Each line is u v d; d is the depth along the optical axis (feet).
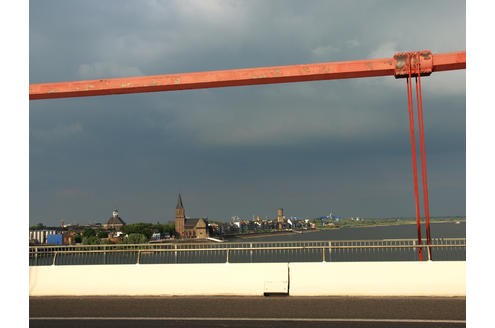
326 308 32.22
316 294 38.45
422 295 37.06
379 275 38.01
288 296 38.37
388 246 39.70
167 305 34.81
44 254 43.75
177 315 30.76
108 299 38.65
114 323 28.68
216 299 37.37
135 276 40.98
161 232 429.38
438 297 36.55
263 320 28.53
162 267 40.91
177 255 42.63
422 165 44.86
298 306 33.24
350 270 38.52
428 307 32.09
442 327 25.89
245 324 27.48
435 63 47.14
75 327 27.76
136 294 40.47
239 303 35.06
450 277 37.06
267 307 33.06
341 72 49.90
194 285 39.96
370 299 36.01
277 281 38.93
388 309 31.50
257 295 38.91
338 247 39.65
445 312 30.25
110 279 41.22
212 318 29.50
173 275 40.50
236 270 39.86
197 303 35.45
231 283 39.58
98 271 41.60
